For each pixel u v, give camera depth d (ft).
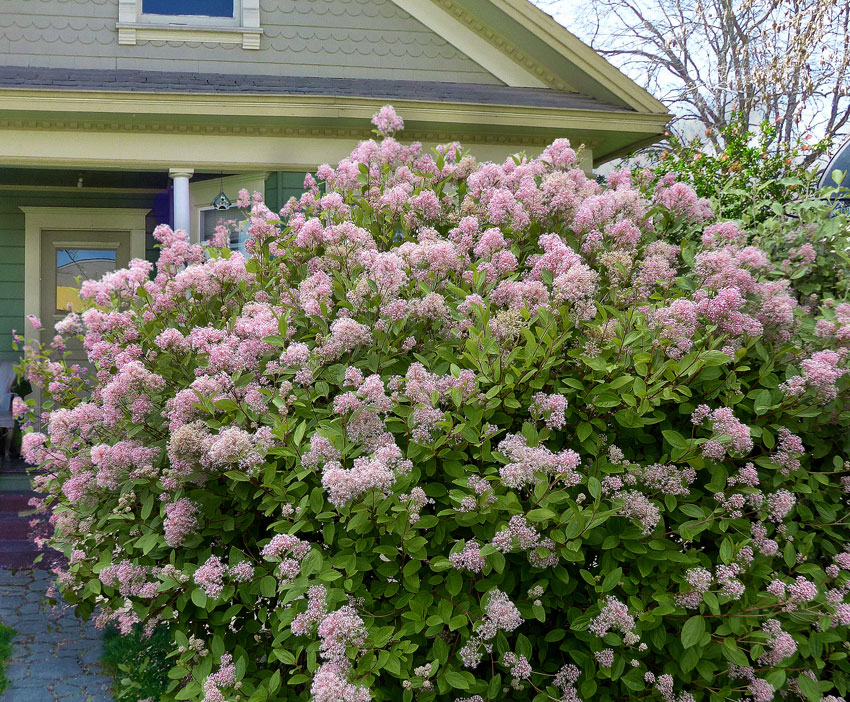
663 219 11.23
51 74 23.82
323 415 8.54
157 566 8.72
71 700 10.73
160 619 9.09
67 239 29.55
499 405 8.14
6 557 16.58
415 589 7.32
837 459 8.63
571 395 8.45
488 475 7.52
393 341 8.71
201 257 11.77
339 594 7.12
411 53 27.17
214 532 8.39
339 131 24.32
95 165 23.39
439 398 7.86
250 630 8.11
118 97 22.02
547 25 25.76
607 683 8.02
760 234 11.29
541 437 7.70
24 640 12.72
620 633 7.55
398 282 8.73
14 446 27.09
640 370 7.95
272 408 8.82
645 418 7.88
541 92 27.27
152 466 8.91
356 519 7.20
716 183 27.71
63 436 9.70
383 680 7.66
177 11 25.99
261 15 26.23
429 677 7.24
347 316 9.14
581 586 8.21
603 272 9.68
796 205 11.70
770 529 8.29
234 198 25.84
